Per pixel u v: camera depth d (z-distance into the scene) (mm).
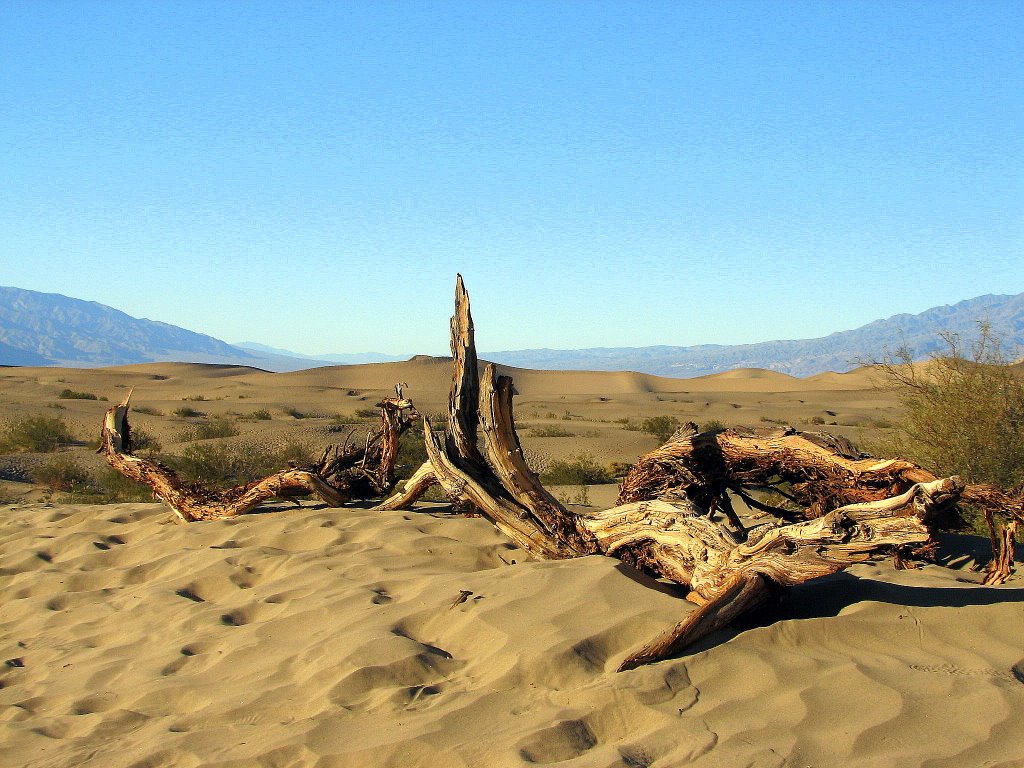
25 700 4883
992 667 4301
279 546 8250
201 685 4762
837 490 6906
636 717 3867
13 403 40125
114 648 5672
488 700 4070
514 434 6836
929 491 4586
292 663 4836
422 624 5207
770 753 3441
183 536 8734
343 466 10445
